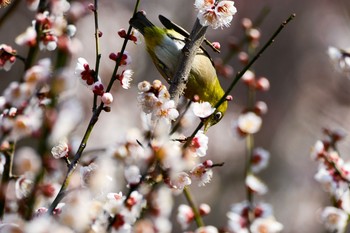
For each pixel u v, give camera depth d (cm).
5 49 755
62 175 865
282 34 2416
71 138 993
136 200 665
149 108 651
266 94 2341
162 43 875
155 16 2045
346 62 988
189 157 652
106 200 655
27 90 756
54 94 778
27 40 765
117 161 776
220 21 665
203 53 959
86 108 1744
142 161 673
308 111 2325
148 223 723
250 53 1052
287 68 2383
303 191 2197
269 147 2278
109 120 1762
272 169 2233
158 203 779
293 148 2277
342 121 2283
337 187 888
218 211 2058
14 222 672
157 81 654
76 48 903
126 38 619
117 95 1816
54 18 784
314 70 2377
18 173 883
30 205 716
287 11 2419
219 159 2133
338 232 895
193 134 656
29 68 771
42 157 852
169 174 650
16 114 746
